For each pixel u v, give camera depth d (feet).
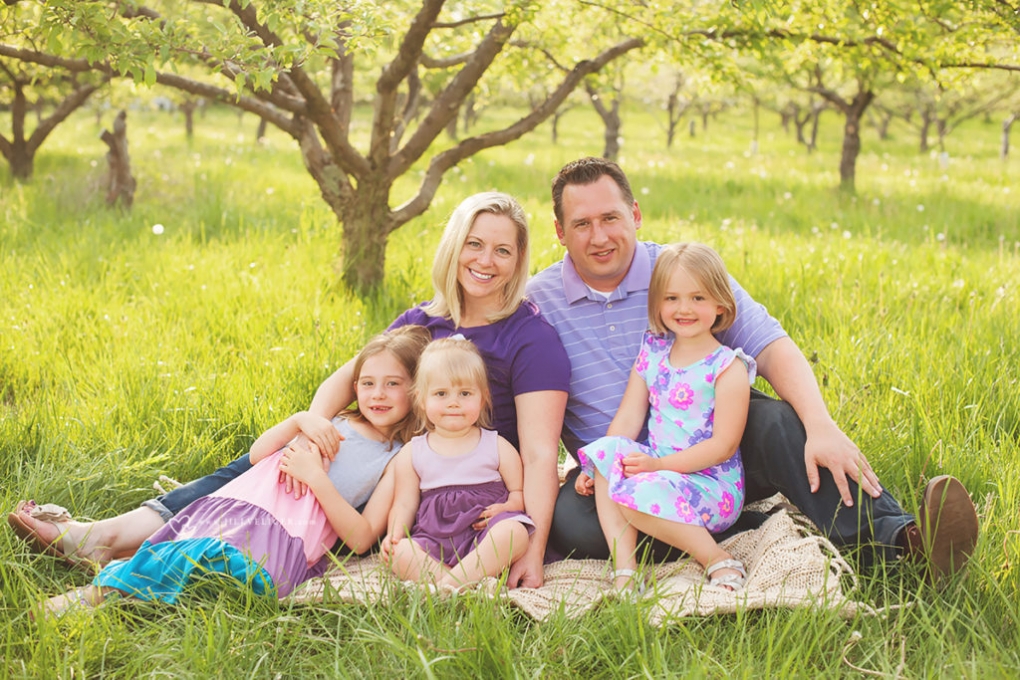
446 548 10.45
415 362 11.50
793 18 20.16
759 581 9.62
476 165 50.24
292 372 15.53
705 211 35.55
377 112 20.68
